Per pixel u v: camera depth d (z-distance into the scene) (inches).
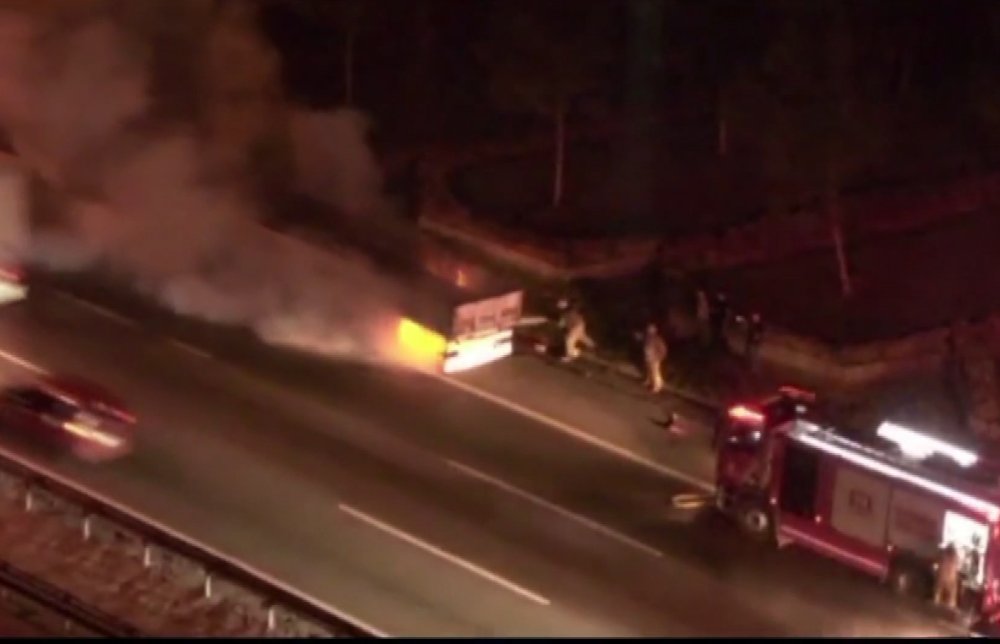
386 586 1656.0
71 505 1691.7
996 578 1640.0
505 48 2829.7
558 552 1750.7
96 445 1870.1
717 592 1699.1
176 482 1824.6
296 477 1856.5
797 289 2454.5
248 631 1524.4
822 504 1745.8
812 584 1727.4
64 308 2256.4
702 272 2482.8
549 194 2738.7
